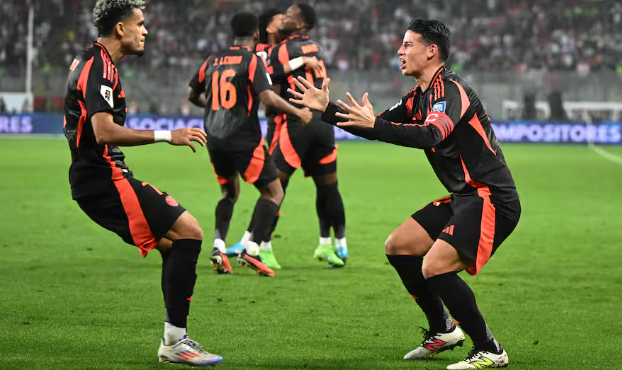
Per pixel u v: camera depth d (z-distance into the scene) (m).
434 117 8.45
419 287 9.28
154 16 73.81
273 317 11.33
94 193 8.62
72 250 17.06
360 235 19.78
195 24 73.56
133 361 8.83
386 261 16.33
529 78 62.00
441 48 8.96
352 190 30.27
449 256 8.64
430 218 9.29
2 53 67.88
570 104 61.75
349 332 10.54
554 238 19.62
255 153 14.70
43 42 68.62
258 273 14.81
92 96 8.25
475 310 8.70
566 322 11.33
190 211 23.59
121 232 8.70
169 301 8.60
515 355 9.47
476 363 8.70
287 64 15.85
